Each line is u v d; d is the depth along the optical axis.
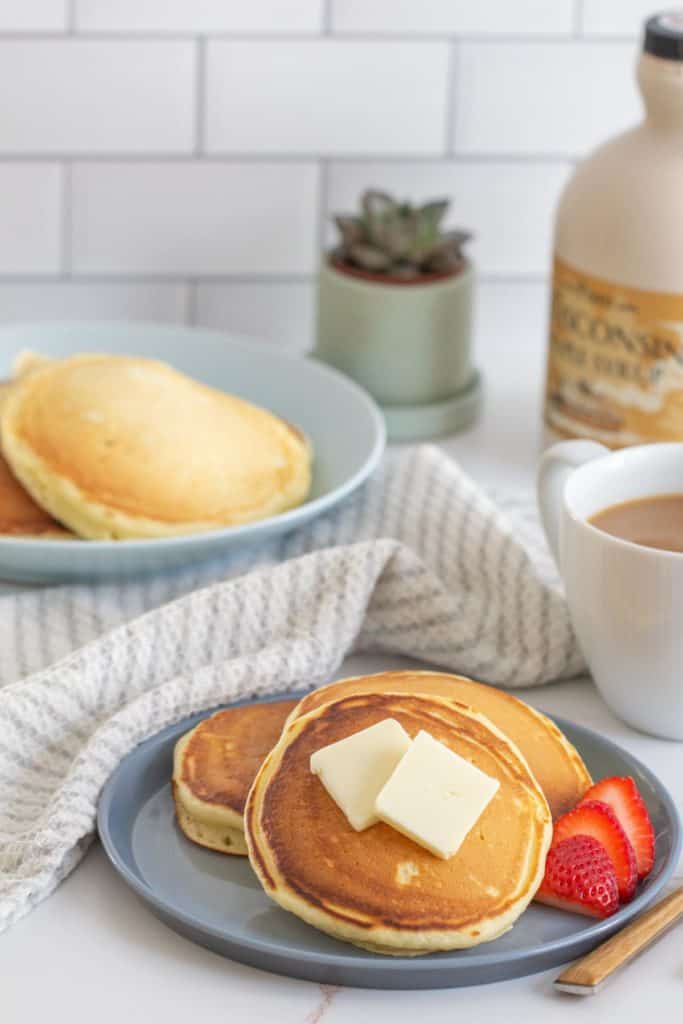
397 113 1.62
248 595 1.31
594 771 1.25
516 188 1.66
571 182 1.44
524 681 1.32
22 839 1.20
